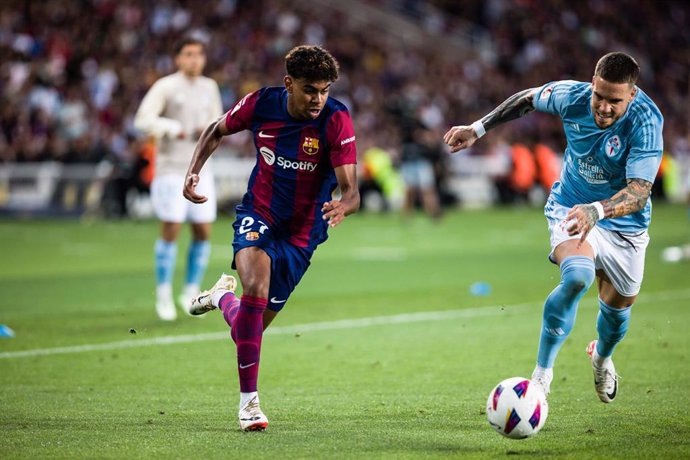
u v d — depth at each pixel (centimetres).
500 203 10294
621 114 1925
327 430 1909
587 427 1931
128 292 4219
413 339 3112
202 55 3478
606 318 2116
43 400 2236
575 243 1983
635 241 2044
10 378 2505
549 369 1961
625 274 2061
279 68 10744
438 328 3325
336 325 3397
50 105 9294
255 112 1992
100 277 4747
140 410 2122
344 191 1927
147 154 8331
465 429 1917
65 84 9750
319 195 2011
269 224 1998
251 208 2020
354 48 11569
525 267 5150
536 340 3072
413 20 13625
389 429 1919
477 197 10231
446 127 10581
